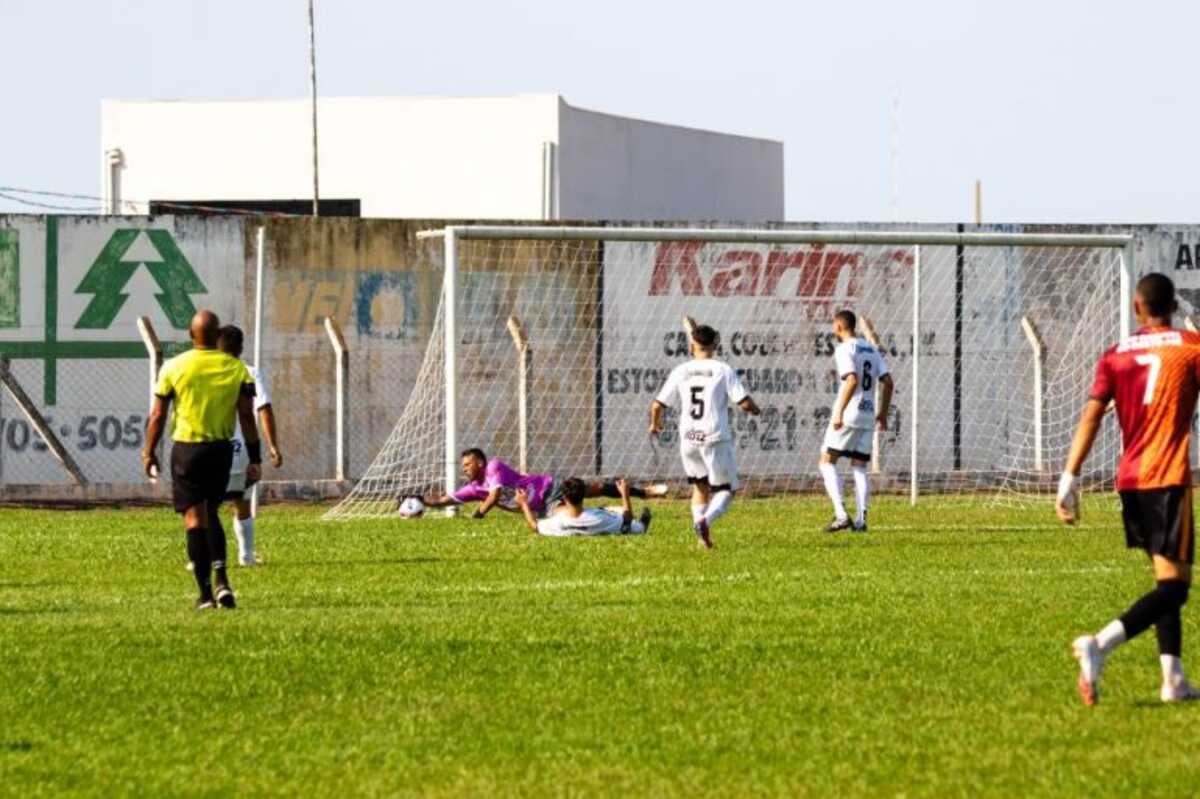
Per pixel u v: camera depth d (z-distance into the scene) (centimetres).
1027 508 8031
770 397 9381
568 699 3142
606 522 6562
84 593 4781
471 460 7394
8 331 8938
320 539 6397
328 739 2842
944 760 2675
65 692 3209
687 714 3017
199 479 4369
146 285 9031
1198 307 9700
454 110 16250
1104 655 3066
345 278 9144
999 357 9556
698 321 9325
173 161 16638
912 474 8212
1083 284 9638
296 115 16588
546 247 9231
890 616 4166
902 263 9469
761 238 7694
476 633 3872
